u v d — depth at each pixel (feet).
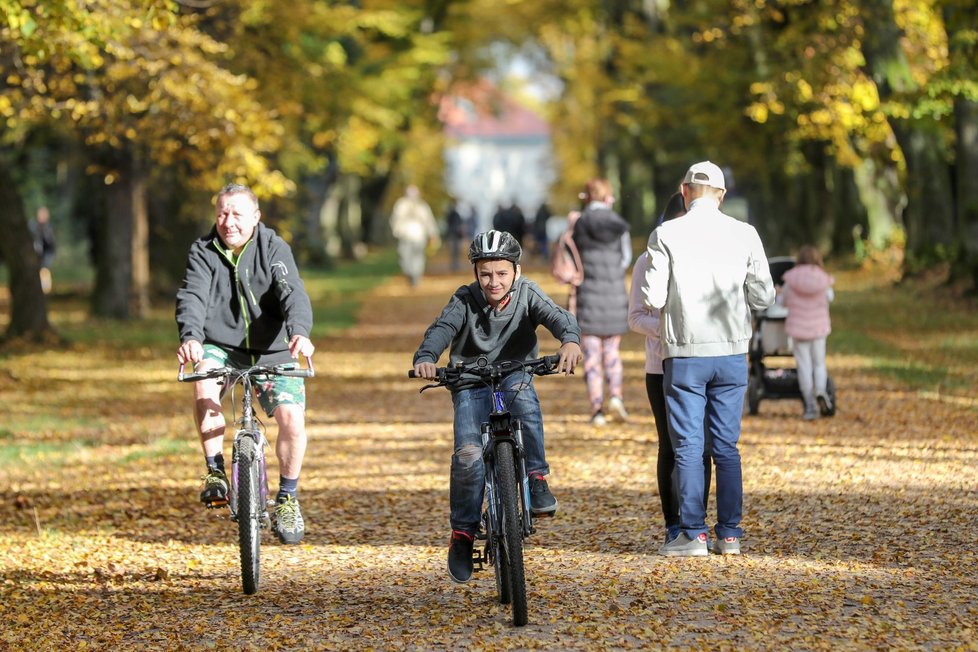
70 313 121.70
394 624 24.88
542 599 26.27
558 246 51.67
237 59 94.48
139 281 113.50
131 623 25.76
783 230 167.02
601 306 51.55
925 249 116.67
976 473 39.01
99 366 80.48
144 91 74.18
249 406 27.89
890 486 37.19
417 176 270.87
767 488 37.50
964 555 28.68
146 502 39.37
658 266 29.17
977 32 90.17
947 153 125.18
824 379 51.85
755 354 53.11
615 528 33.17
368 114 147.02
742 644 22.48
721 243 29.58
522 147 579.89
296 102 102.89
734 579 27.37
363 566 30.19
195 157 76.13
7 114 69.82
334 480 42.14
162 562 31.45
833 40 109.91
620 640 22.97
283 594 27.68
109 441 52.34
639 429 50.70
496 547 25.23
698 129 162.40
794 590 26.17
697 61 158.10
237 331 28.81
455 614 25.40
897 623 23.48
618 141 222.48
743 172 156.04
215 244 28.58
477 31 232.73
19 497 40.32
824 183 156.56
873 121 110.83
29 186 171.22
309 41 111.45
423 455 46.68
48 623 25.99
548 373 25.52
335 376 75.31
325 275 184.44
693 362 29.40
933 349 76.13
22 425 56.59
